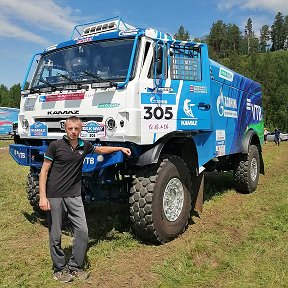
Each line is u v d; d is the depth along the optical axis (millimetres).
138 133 4594
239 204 7168
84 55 5371
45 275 4043
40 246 4910
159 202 4852
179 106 5188
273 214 6316
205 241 5043
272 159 15562
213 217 6262
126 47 4977
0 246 4934
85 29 5785
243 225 5809
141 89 4676
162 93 4953
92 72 5164
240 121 7867
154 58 4895
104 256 4566
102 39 5207
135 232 5070
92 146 4148
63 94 5156
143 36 4824
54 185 3928
